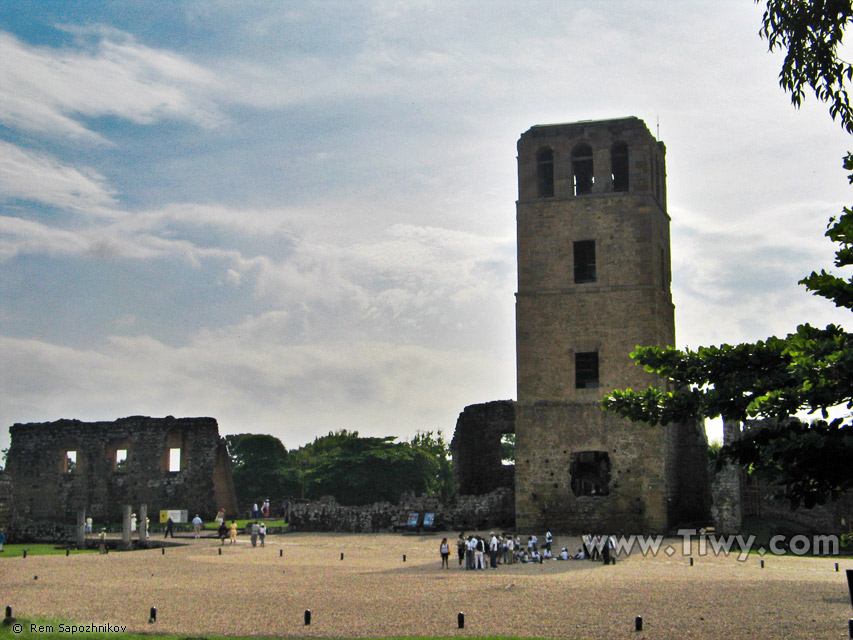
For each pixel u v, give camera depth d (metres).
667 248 58.53
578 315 53.75
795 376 18.41
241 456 96.19
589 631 23.23
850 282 17.97
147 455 69.00
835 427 17.73
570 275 54.22
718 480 49.03
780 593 29.27
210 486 68.38
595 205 54.47
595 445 52.44
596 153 55.06
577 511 52.22
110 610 26.84
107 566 39.62
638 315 52.91
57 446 70.50
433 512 58.84
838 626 23.34
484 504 58.38
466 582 33.03
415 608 26.89
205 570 37.78
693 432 56.19
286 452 98.06
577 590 30.44
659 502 51.22
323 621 24.81
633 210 53.91
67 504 69.44
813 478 17.89
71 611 26.66
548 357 53.81
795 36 19.53
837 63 19.52
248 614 26.03
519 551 42.31
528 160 55.94
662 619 24.73
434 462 98.75
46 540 55.97
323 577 35.00
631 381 52.38
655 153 56.84
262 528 50.09
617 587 31.11
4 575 36.19
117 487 69.25
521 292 54.72
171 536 55.09
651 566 38.53
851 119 19.45
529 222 55.31
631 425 52.09
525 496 52.91
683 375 22.09
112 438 69.88
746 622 24.11
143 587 32.03
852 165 17.78
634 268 53.38
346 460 91.94
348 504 90.69
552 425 53.16
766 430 19.22
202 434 69.00
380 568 38.56
